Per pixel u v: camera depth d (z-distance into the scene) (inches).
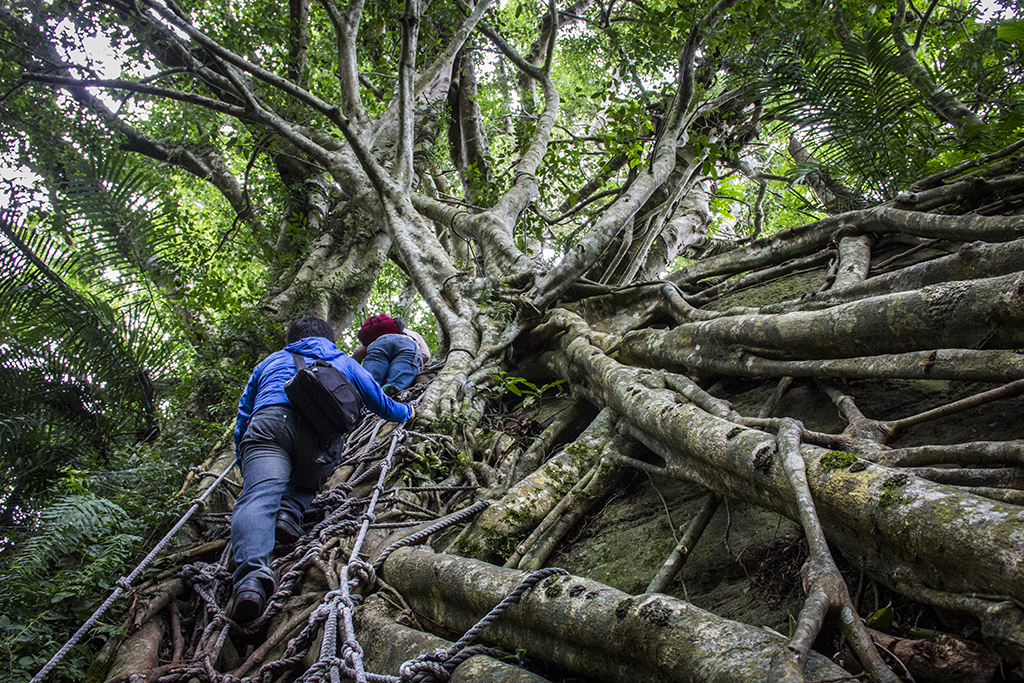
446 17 381.7
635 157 306.0
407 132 277.1
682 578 92.7
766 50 250.7
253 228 424.2
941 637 58.7
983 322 88.1
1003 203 153.1
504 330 208.1
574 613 74.5
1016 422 89.0
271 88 378.6
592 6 447.2
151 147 468.4
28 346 207.6
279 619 109.2
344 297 362.0
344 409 124.3
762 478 82.1
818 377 116.9
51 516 121.3
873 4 284.4
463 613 94.7
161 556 127.5
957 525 58.5
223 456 176.2
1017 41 225.8
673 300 185.0
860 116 224.2
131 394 224.4
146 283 245.9
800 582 79.5
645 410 118.0
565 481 127.7
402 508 137.0
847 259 162.9
